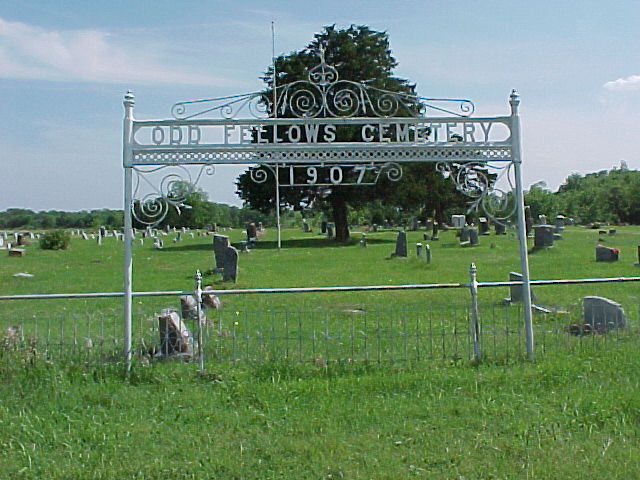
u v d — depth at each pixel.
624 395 6.21
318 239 46.34
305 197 40.78
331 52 29.42
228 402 6.36
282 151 7.46
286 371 7.13
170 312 8.56
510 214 7.71
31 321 11.48
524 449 5.16
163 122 7.41
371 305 13.38
